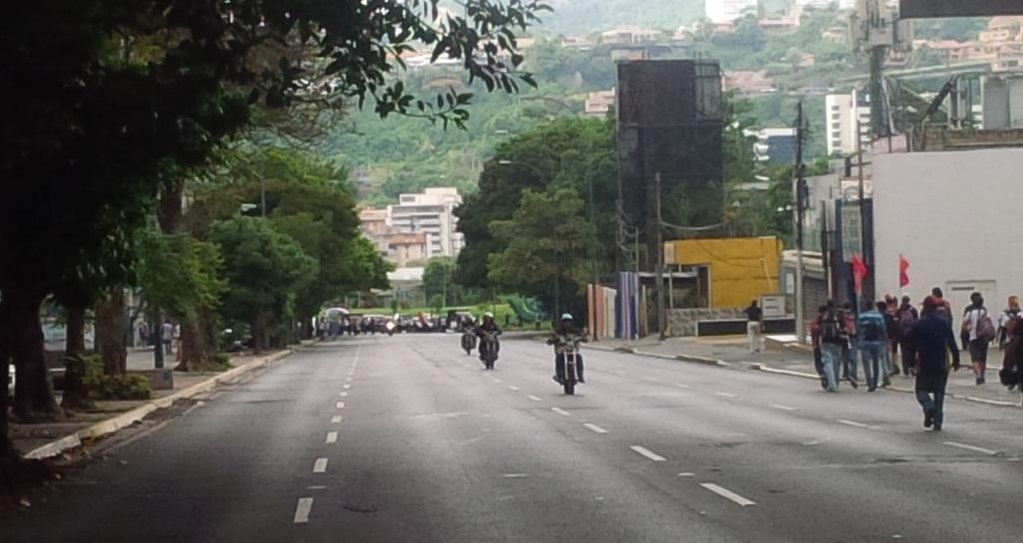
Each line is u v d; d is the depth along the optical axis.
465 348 79.25
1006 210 59.44
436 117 22.56
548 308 131.25
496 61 19.81
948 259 59.62
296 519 17.25
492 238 129.12
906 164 59.62
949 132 64.88
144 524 17.42
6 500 19.89
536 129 131.38
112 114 20.53
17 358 33.44
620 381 48.00
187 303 41.75
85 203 21.89
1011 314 38.66
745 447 24.59
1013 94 73.06
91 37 20.14
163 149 21.25
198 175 28.61
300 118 45.50
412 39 20.88
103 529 17.12
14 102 19.61
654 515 16.69
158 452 27.20
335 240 110.44
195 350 60.88
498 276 115.94
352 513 17.61
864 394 38.88
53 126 19.80
